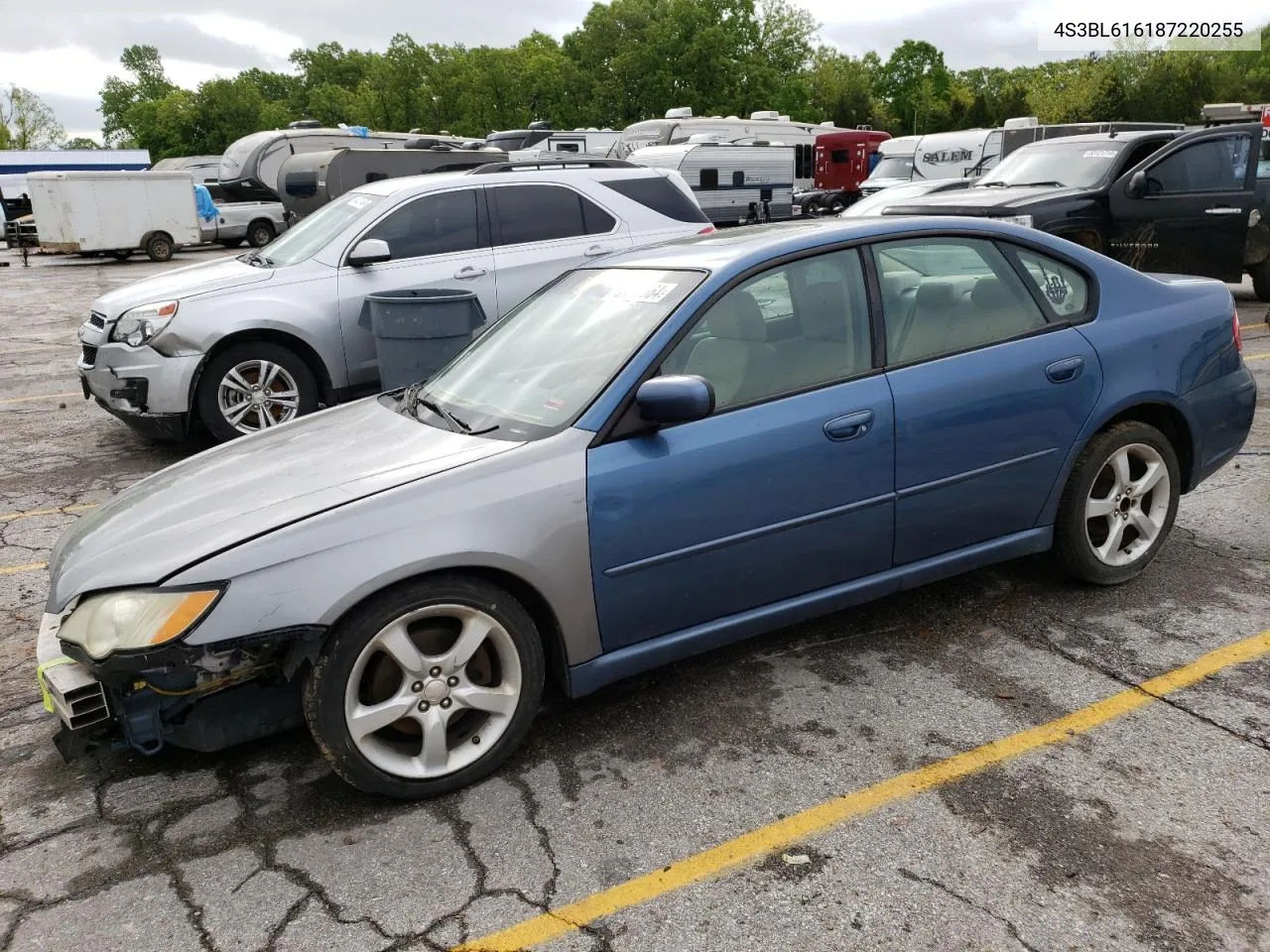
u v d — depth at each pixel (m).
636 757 3.08
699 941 2.30
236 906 2.48
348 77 92.50
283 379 7.01
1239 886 2.40
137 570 2.74
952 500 3.54
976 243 3.68
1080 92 52.56
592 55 62.34
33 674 3.84
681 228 8.22
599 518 2.96
